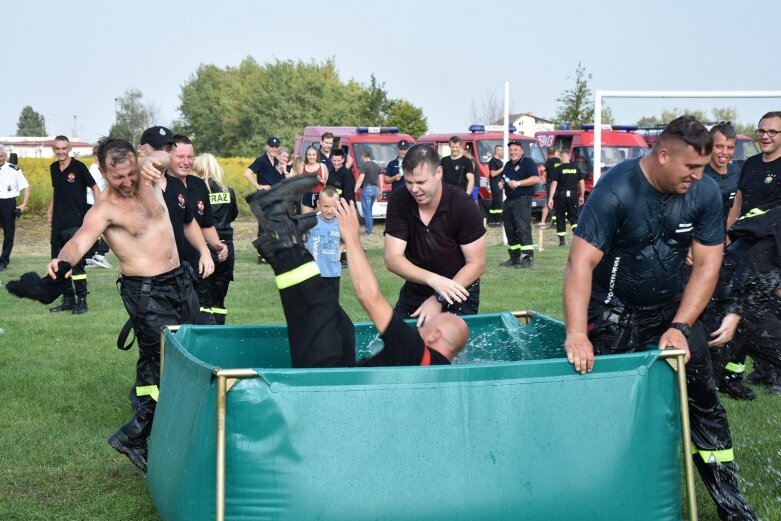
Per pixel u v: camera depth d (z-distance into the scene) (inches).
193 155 251.6
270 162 557.0
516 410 136.2
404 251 207.2
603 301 163.9
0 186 562.3
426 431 133.2
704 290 155.9
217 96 3346.5
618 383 141.0
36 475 194.1
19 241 824.3
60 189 432.1
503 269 553.0
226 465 131.1
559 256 638.5
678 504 147.1
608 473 139.9
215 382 132.2
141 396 197.0
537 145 1021.8
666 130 145.3
